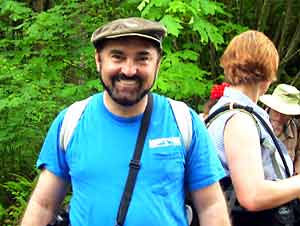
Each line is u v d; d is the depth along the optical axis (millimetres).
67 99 5430
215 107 2541
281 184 2371
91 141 2025
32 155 5793
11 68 5531
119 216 1980
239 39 2598
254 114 2459
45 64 5617
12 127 5629
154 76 2012
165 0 4500
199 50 5391
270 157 2471
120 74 1964
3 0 5762
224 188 2416
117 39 1946
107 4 5727
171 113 2062
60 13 5680
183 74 4773
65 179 2158
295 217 2494
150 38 1953
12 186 5605
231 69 2588
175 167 2014
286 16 6230
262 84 2592
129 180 1986
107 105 2043
